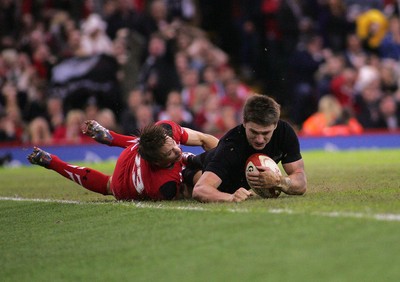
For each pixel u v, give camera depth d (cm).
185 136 2791
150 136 2562
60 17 6781
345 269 1603
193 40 6938
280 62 7300
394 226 1848
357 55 7488
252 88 7338
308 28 7406
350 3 8325
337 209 2119
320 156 5931
